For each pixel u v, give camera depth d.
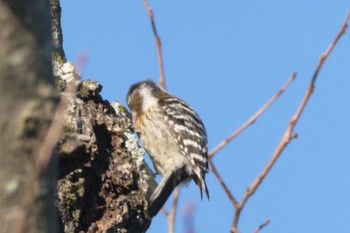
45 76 5.75
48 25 5.85
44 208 5.50
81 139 8.92
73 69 12.08
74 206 10.88
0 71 5.63
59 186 10.81
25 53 5.69
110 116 11.95
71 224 10.81
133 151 11.99
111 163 11.54
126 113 12.80
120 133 11.81
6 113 5.62
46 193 5.51
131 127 12.39
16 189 5.50
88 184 11.13
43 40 5.78
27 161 5.56
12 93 5.64
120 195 11.43
